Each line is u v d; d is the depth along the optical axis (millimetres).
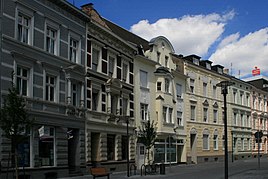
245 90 62125
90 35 30297
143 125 37656
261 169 33656
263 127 68125
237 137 58344
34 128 23516
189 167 39281
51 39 26000
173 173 30734
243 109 60906
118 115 33531
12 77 20938
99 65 31469
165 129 40625
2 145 20953
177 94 44594
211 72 52219
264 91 69188
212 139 51406
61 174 25641
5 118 17703
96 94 31281
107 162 31578
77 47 28797
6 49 21641
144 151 37844
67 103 26719
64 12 27234
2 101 21062
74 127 27469
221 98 54562
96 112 30328
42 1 24953
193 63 48125
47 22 25375
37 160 23672
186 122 45906
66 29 27359
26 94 23188
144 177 26891
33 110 23031
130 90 36219
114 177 26984
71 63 27422
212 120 51875
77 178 25469
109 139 32719
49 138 24984
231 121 56969
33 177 23156
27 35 23734
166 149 41281
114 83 33031
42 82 24469
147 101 39031
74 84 28250
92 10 35281
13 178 21453
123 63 35625
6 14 21797
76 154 27953
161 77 41000
